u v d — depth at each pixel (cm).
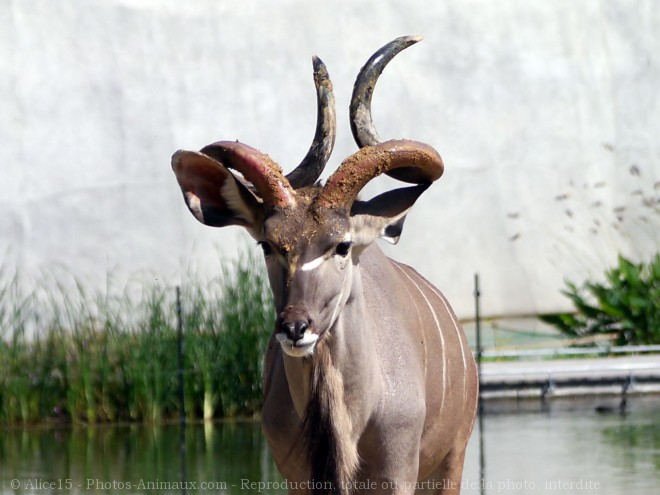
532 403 4175
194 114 5212
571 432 3600
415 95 5394
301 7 5306
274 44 5284
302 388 1792
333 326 1756
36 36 5109
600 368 4278
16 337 4134
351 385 1788
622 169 5597
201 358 4078
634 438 3478
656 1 5641
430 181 1827
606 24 5609
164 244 5162
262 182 1717
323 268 1688
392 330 1920
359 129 1875
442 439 2073
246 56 5259
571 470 3059
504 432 3625
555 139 5528
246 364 4091
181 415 4022
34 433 3869
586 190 5538
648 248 5556
